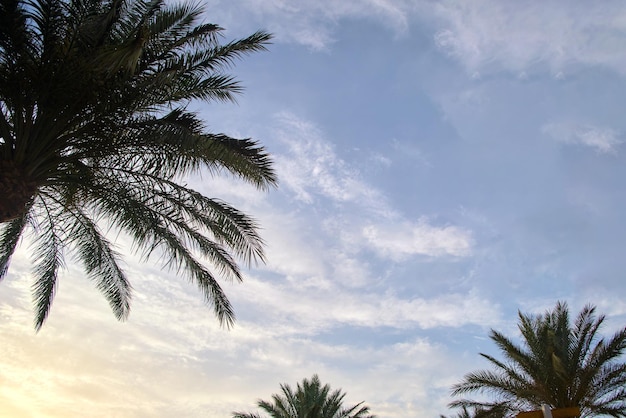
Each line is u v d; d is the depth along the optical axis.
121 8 9.45
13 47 8.66
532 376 16.62
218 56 10.23
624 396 15.80
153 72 9.71
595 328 16.50
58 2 8.76
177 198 10.83
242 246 11.38
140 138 9.71
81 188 10.09
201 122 10.04
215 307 11.62
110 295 13.34
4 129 9.00
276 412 24.03
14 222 12.29
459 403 18.25
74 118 9.46
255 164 10.28
